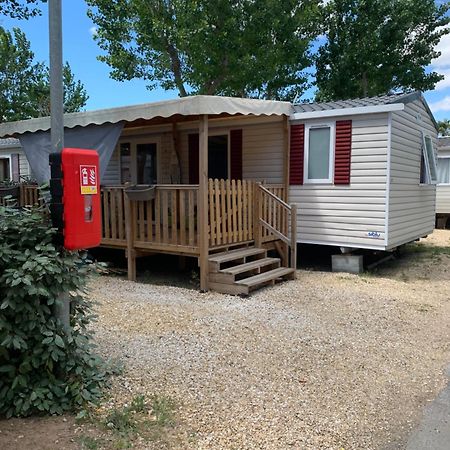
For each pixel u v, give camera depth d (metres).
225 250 6.76
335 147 8.02
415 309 5.64
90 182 2.92
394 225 7.97
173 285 6.66
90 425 2.67
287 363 3.79
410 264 8.95
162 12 15.52
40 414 2.74
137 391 3.15
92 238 2.95
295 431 2.77
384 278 7.57
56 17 2.87
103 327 4.50
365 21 19.61
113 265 8.03
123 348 3.94
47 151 7.73
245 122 8.88
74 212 2.83
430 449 2.66
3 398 2.71
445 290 6.81
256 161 8.88
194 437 2.63
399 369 3.82
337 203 8.09
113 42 16.55
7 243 2.72
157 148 10.29
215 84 16.14
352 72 20.12
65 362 2.89
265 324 4.74
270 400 3.15
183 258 7.81
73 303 3.11
